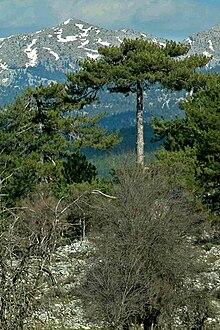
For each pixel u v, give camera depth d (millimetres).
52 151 70500
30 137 66438
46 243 12797
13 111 67062
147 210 36656
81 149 73438
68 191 61125
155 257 35125
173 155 58062
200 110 59094
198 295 35812
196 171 55719
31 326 13359
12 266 12891
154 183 39656
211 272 44656
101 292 33625
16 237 12734
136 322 35000
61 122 71688
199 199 53188
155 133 71000
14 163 61406
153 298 34219
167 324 34812
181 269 35406
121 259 34344
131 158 47562
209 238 56531
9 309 12555
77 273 34906
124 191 37844
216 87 60781
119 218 36469
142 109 68375
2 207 13469
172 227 36469
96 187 61875
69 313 35969
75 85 70500
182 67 64375
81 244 39250
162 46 71250
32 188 61875
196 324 35312
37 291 13172
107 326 35406
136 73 64500
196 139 59688
